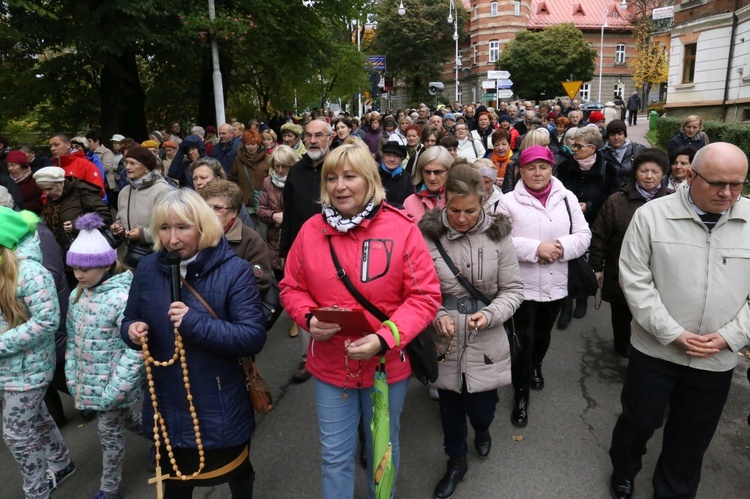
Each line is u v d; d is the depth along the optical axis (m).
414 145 7.45
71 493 3.10
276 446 3.48
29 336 2.58
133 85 15.12
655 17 24.08
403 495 2.96
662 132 17.12
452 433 2.93
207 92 16.84
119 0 11.71
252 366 2.45
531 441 3.43
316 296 2.36
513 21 54.94
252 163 6.02
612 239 4.28
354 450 2.48
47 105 15.98
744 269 2.41
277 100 22.33
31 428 2.76
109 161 10.10
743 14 19.73
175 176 7.18
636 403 2.69
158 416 2.29
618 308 4.52
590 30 58.47
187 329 2.14
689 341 2.42
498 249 2.81
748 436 3.45
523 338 3.62
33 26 11.85
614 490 2.91
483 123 9.89
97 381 2.77
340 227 2.25
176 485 2.37
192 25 12.41
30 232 2.80
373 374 2.34
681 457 2.71
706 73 21.77
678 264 2.46
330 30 18.39
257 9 14.44
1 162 7.13
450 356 2.84
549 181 3.65
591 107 23.17
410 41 48.94
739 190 2.34
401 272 2.28
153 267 2.31
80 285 2.82
